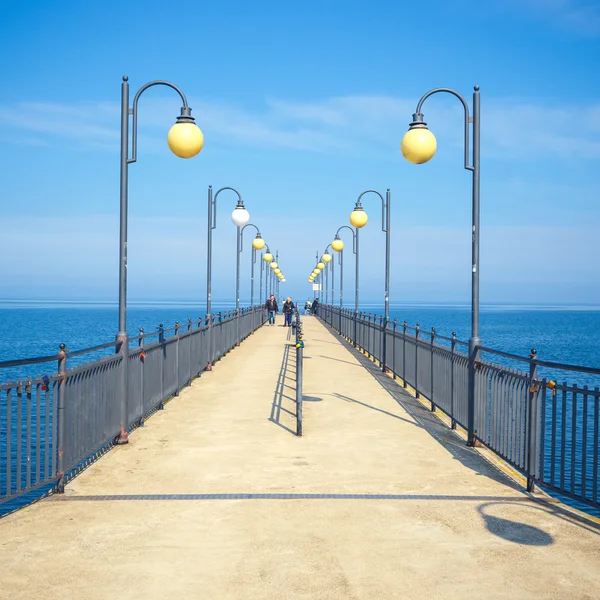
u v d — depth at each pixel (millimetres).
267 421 11172
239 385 15602
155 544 5566
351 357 22812
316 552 5395
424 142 10234
